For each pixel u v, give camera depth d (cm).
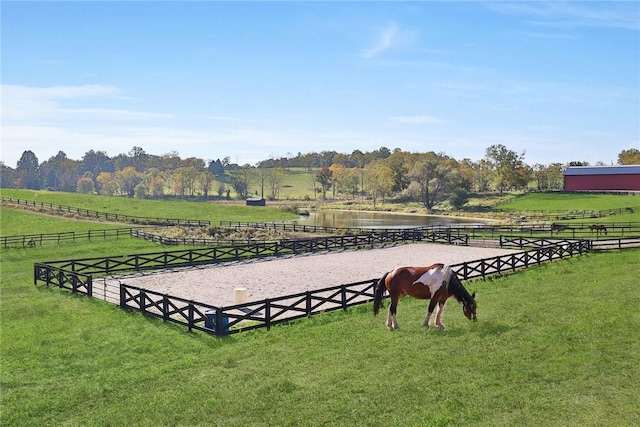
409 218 10069
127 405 1275
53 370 1598
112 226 6531
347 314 2036
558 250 3522
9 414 1259
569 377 1330
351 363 1471
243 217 8644
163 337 1856
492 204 11344
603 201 9262
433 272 1778
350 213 11594
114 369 1573
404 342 1634
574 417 1132
